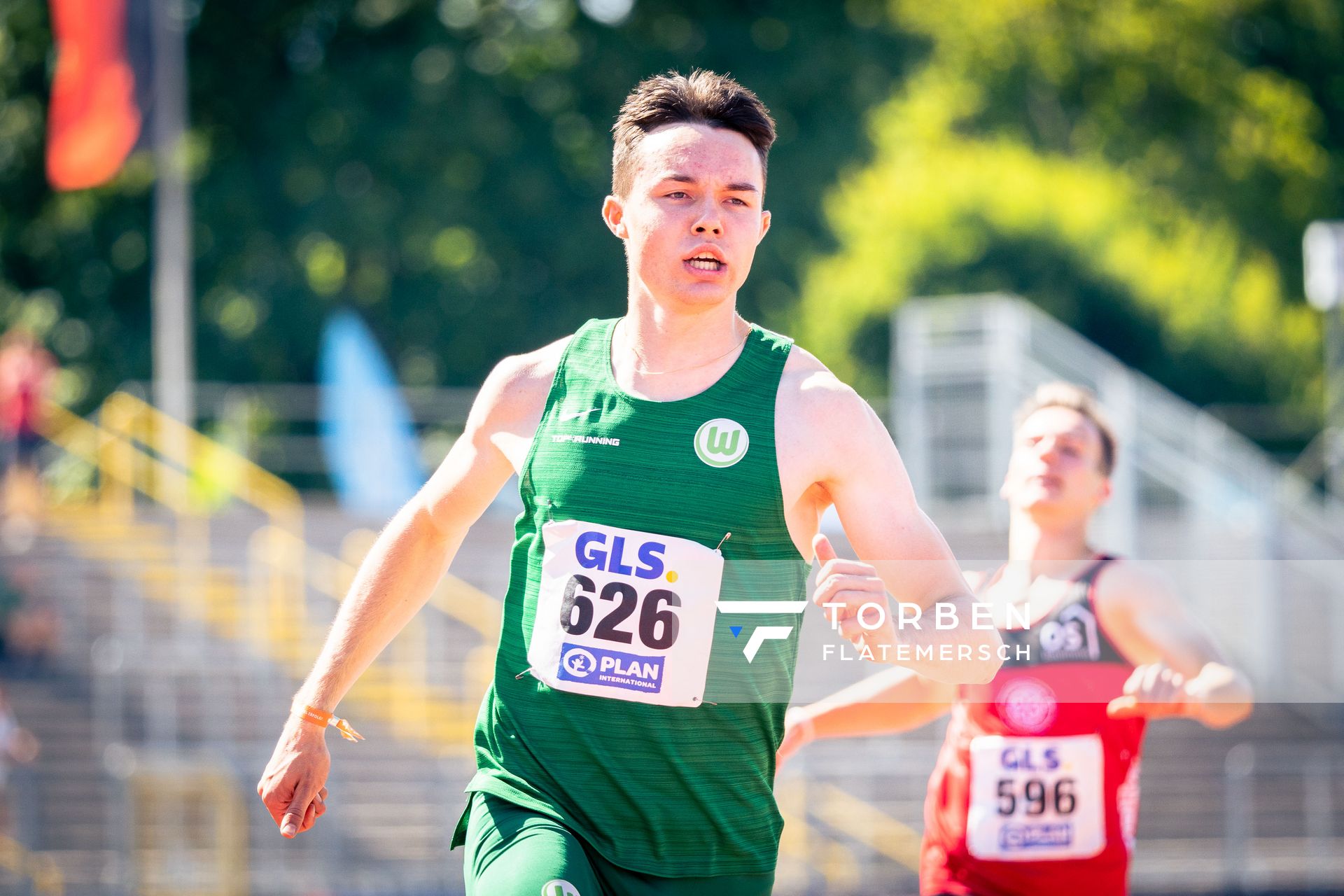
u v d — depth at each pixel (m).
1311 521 54.06
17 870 39.00
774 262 85.69
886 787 39.62
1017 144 93.06
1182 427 54.69
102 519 50.84
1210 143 100.50
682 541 9.53
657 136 9.88
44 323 89.38
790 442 9.58
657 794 9.65
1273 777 44.81
